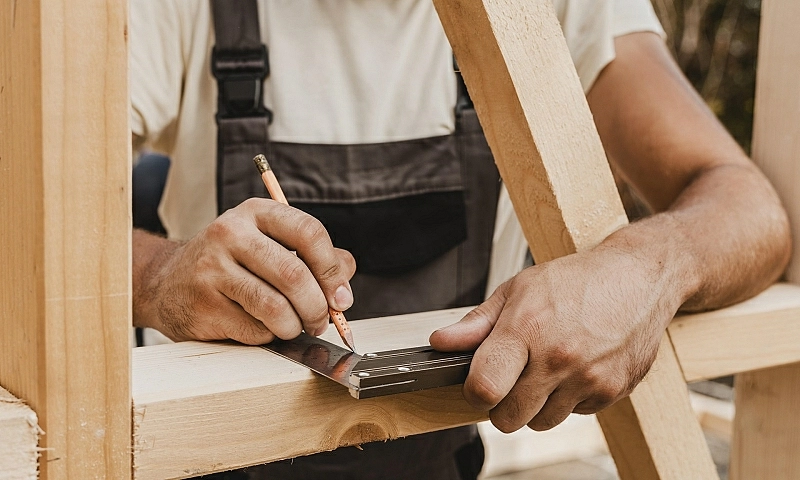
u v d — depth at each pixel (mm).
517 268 1417
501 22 574
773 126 955
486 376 524
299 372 509
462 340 565
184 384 471
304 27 1229
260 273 621
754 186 905
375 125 1238
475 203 1275
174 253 812
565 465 2531
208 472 469
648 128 1172
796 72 917
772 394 925
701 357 742
